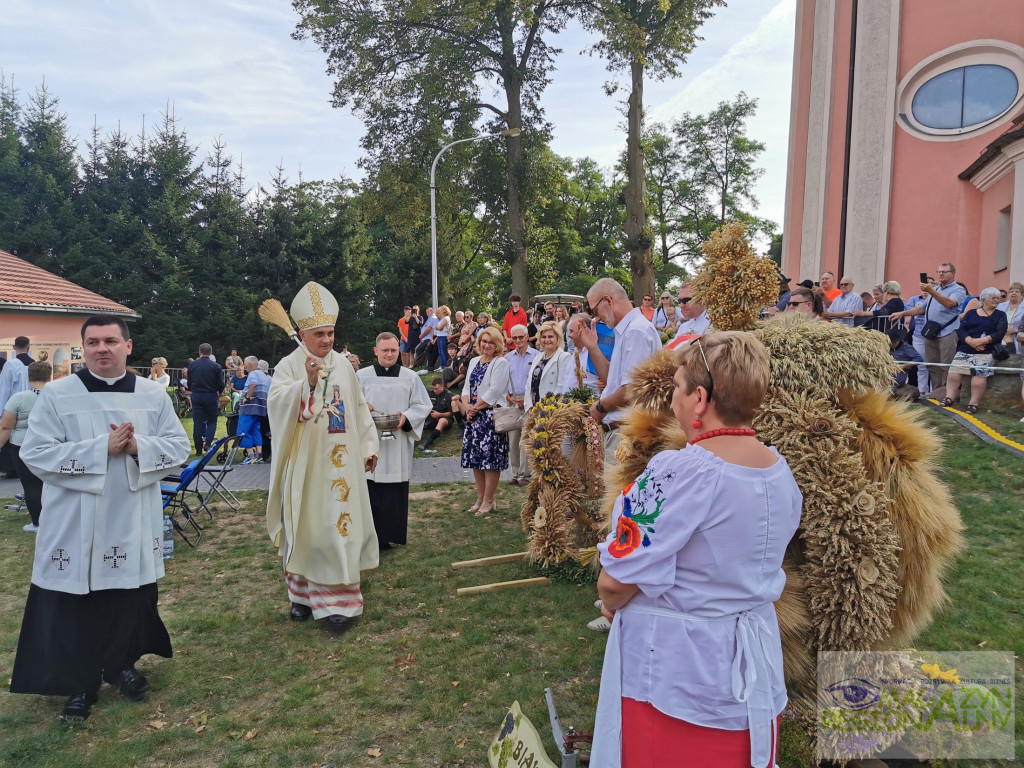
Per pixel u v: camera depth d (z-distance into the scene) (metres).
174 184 33.97
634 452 2.84
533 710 3.40
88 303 20.77
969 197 15.22
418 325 19.73
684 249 44.59
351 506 4.54
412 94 27.36
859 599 2.45
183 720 3.45
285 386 4.52
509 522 6.80
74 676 3.43
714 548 1.75
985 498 5.83
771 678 1.80
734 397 1.82
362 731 3.29
